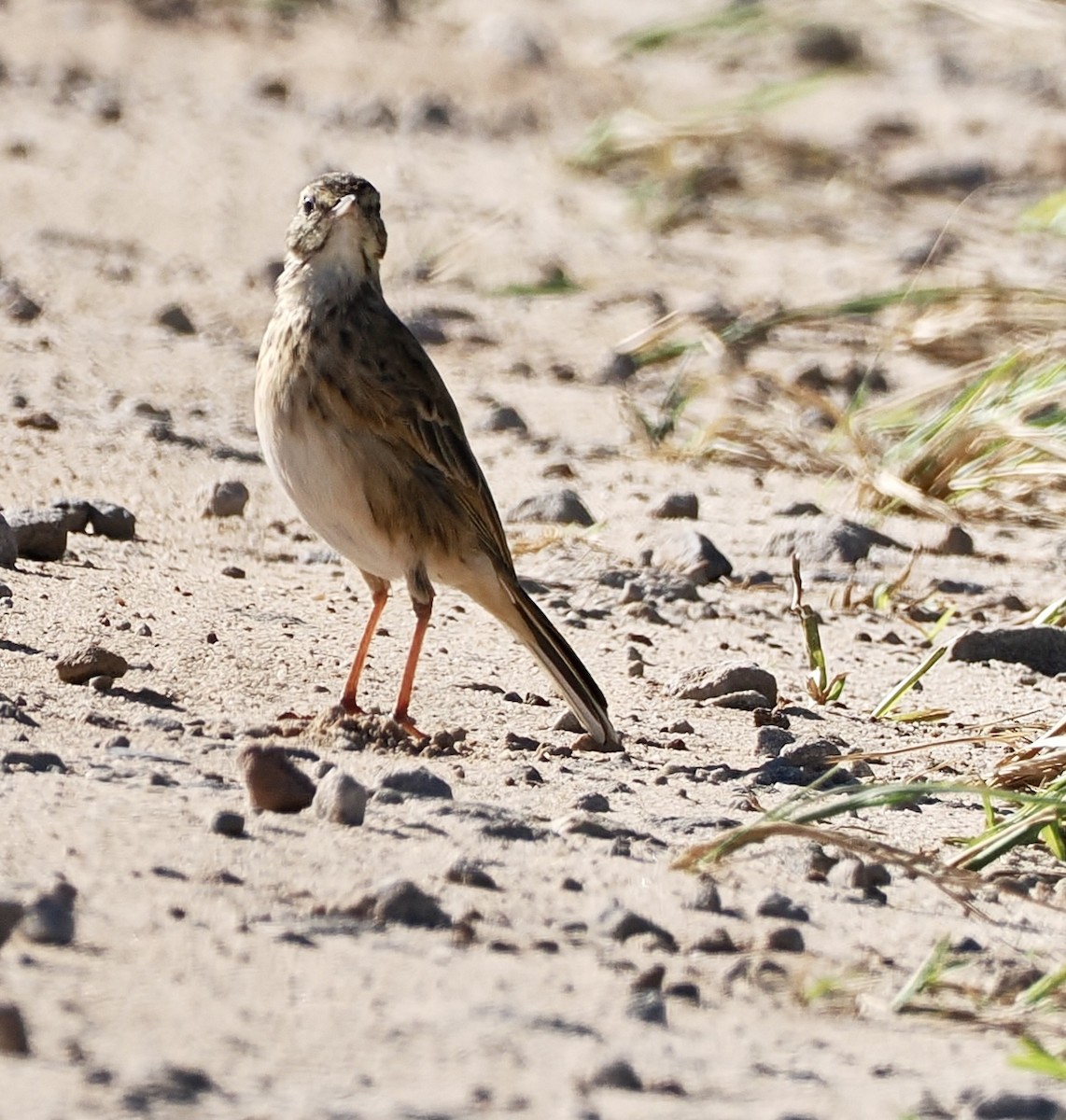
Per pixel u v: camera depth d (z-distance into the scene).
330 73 31.91
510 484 16.36
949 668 12.67
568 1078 5.93
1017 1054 6.56
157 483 14.95
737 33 36.44
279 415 10.52
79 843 7.57
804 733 10.84
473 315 22.06
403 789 8.80
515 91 32.59
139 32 32.25
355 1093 5.67
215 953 6.65
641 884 7.91
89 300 20.61
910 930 7.81
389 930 7.07
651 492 16.53
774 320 20.61
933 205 28.77
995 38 38.50
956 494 16.84
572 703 10.27
